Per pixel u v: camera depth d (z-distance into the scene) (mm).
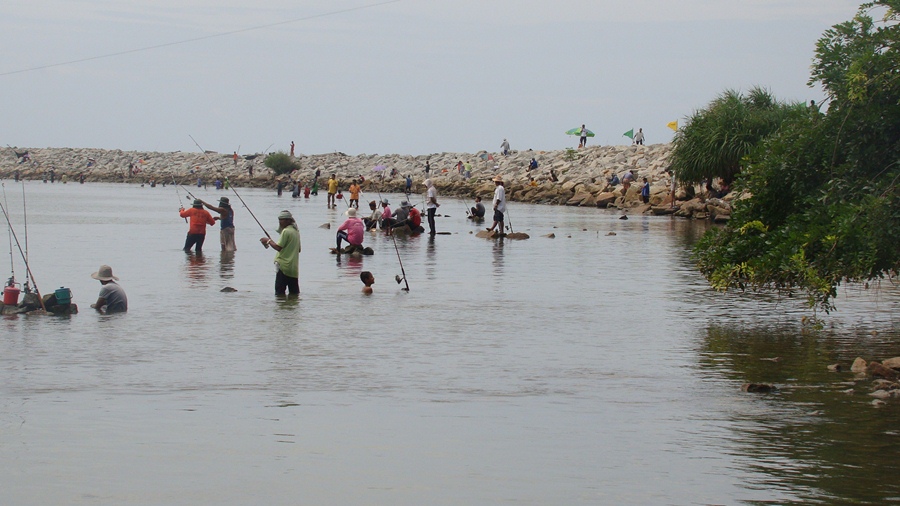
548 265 23250
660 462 7715
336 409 9320
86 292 17656
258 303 16531
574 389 10219
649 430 8625
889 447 8094
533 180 71500
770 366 11438
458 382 10516
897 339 13242
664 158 69312
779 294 17438
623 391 10133
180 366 11258
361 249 25688
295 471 7461
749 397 9859
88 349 12273
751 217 14297
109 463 7613
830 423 8844
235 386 10250
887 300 17172
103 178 116812
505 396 9891
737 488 7094
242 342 12844
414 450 8016
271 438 8320
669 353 12219
